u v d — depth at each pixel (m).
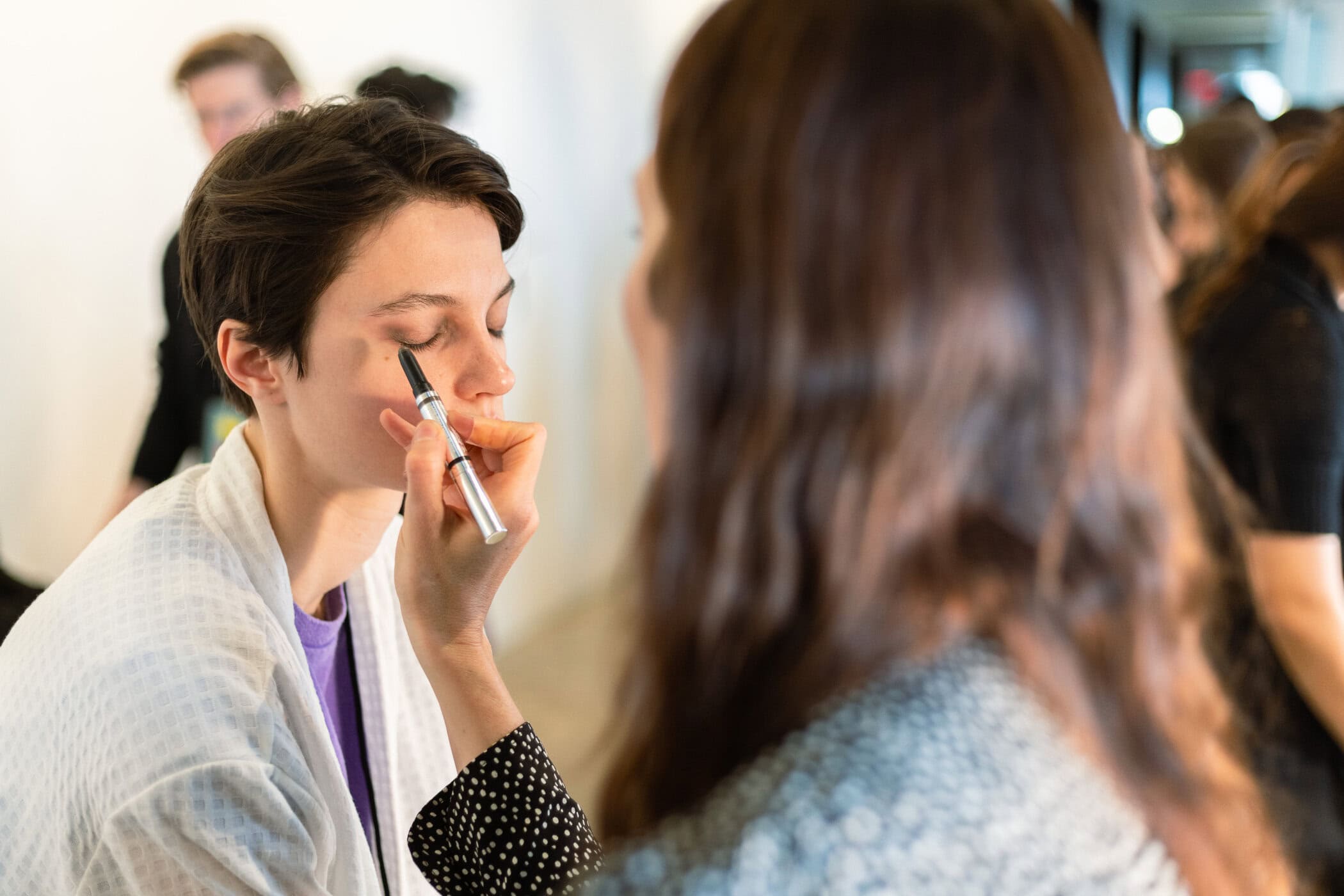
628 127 3.35
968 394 0.41
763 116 0.43
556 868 0.74
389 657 0.97
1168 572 0.46
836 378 0.42
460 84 2.58
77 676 0.74
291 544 0.85
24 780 0.77
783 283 0.42
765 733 0.44
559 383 3.14
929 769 0.41
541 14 2.93
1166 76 5.52
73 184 2.01
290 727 0.78
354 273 0.79
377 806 0.97
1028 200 0.42
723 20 0.46
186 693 0.71
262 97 1.99
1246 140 1.99
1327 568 1.23
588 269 3.22
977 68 0.42
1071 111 0.43
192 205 0.83
